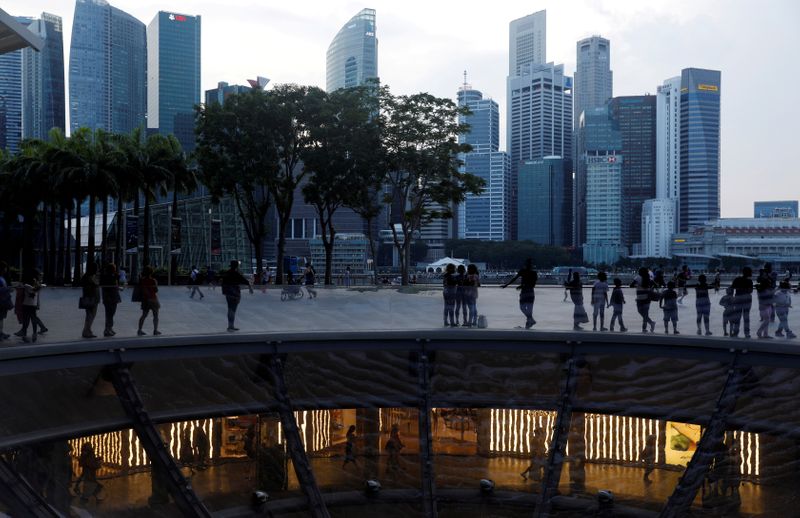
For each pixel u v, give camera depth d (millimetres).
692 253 197000
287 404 20828
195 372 19609
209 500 19219
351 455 21438
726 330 19688
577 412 21328
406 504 21141
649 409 20719
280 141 42438
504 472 21500
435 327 22469
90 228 45906
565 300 21844
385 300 22359
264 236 45188
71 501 16359
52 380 16859
